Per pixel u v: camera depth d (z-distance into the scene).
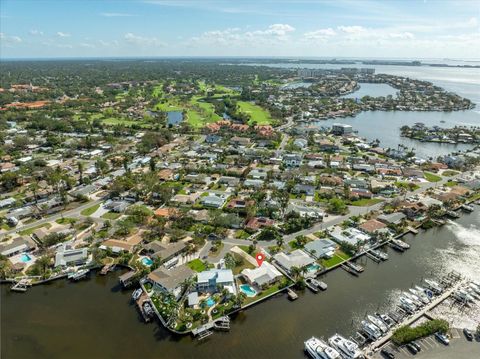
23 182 179.75
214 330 87.50
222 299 96.75
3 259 112.31
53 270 109.75
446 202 153.50
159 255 112.81
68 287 104.75
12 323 90.69
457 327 87.88
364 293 101.81
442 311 93.50
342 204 149.50
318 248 119.75
